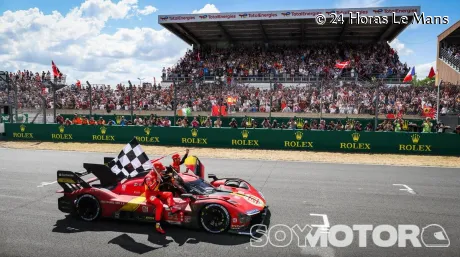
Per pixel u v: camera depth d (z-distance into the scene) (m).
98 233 7.57
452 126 22.16
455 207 9.56
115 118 27.20
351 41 41.16
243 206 7.65
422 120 22.14
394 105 23.39
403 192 11.09
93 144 21.33
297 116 24.42
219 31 39.47
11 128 23.42
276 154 18.11
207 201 7.57
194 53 41.22
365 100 24.16
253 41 42.97
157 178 7.69
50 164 15.41
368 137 18.58
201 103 26.36
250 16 34.06
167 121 22.98
